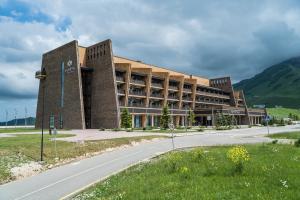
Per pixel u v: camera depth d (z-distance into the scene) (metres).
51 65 112.38
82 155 37.53
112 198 12.82
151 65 122.38
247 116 148.50
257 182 12.62
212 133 75.12
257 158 20.39
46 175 24.72
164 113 97.88
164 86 116.06
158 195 11.93
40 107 117.94
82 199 14.88
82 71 104.31
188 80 132.12
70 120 100.25
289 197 10.27
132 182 16.14
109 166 27.31
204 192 11.60
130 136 59.09
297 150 25.72
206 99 144.12
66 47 104.81
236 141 50.00
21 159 31.27
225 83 160.25
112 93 95.25
